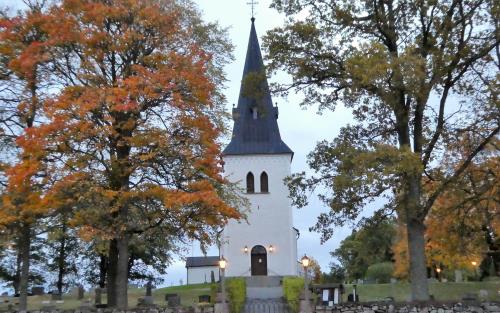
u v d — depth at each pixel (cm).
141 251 3366
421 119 2100
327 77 2138
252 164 5012
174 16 2153
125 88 1873
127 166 1991
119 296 2077
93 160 1956
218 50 2469
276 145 5056
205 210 1978
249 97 2336
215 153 2023
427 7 1977
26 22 2084
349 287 4188
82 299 3828
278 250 4812
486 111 2016
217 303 2327
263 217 4881
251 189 4966
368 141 2016
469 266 4181
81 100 1841
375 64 1752
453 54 2003
